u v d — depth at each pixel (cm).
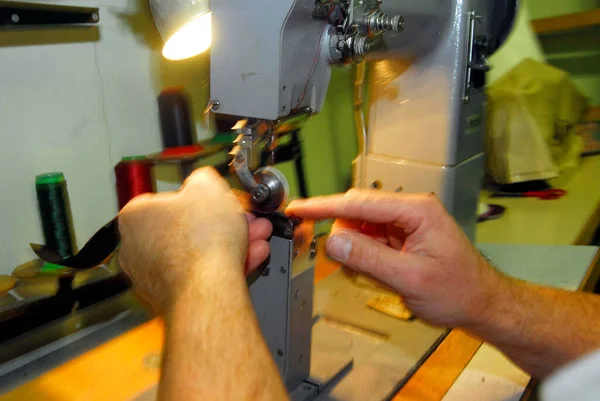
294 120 63
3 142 77
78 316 84
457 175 89
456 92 85
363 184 97
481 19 87
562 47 232
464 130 89
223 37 58
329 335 80
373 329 83
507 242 117
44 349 78
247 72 58
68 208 82
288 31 56
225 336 43
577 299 73
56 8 76
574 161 167
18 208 81
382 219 63
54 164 84
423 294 63
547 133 153
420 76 87
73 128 86
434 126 88
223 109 60
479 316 66
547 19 208
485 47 87
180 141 97
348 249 63
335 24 61
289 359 64
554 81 158
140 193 90
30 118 80
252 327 44
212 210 51
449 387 70
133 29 92
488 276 67
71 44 83
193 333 43
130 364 73
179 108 97
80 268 70
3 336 73
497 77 174
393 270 62
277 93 57
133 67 94
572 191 150
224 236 50
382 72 90
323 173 135
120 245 58
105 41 88
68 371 72
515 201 143
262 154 62
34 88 80
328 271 102
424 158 90
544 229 124
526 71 160
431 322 67
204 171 56
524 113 146
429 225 63
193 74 104
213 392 40
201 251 48
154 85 98
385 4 68
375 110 93
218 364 41
